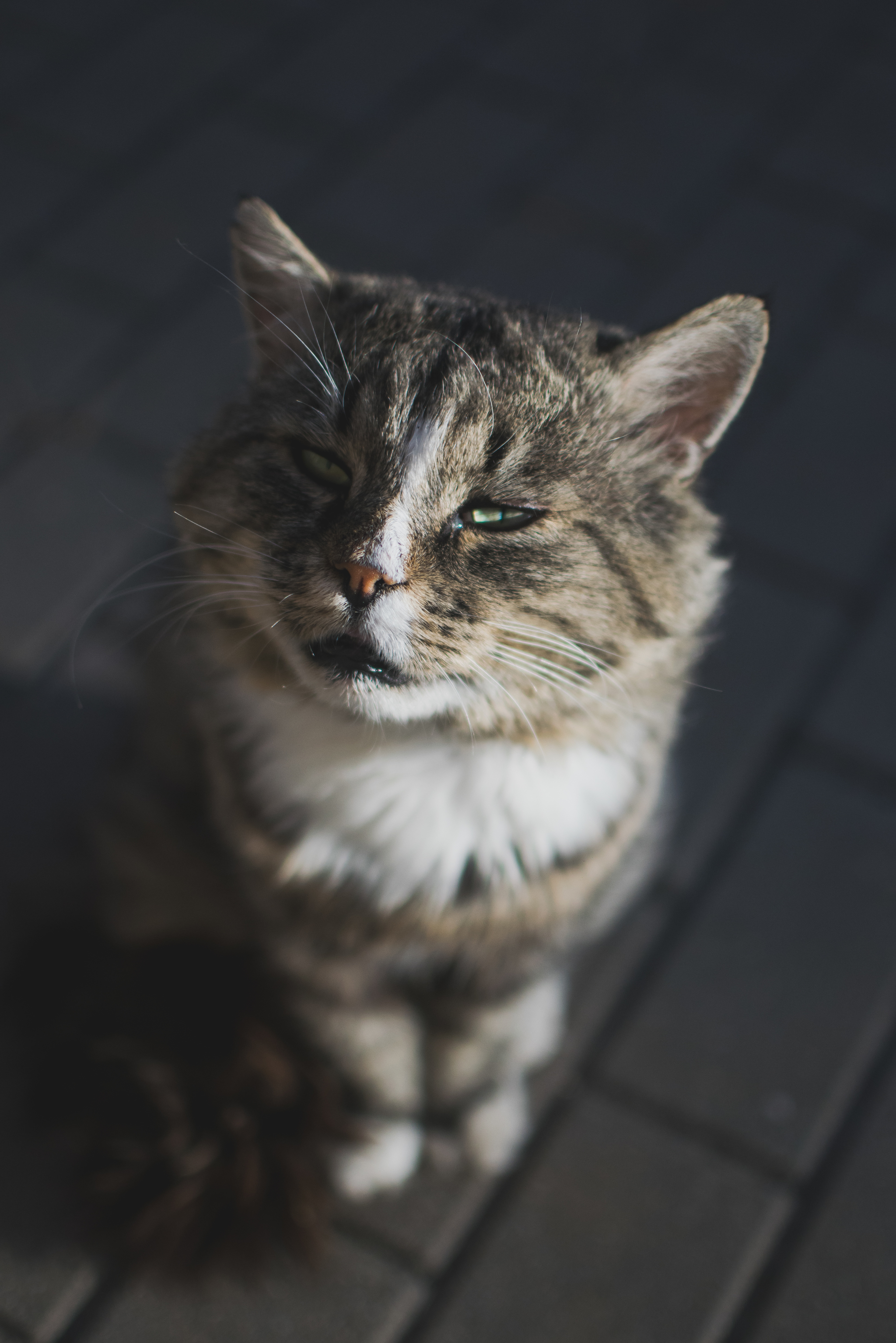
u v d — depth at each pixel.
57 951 0.84
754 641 0.95
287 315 0.74
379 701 0.70
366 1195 0.80
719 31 1.34
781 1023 0.84
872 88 1.28
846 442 1.03
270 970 0.82
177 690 0.80
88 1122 0.80
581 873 0.77
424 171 1.16
